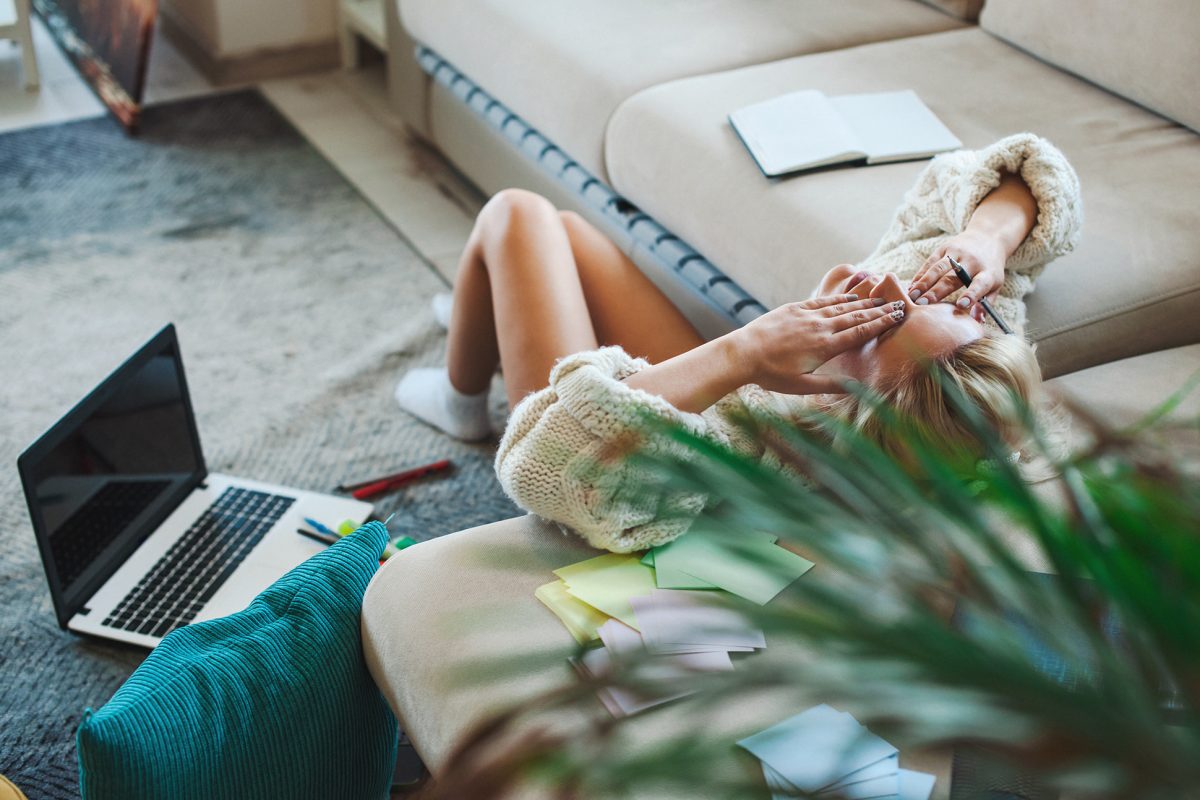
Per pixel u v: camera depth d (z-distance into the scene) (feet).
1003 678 1.30
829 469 1.59
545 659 1.58
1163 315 4.99
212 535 5.37
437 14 8.13
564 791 1.47
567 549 3.63
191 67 10.97
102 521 5.12
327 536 5.38
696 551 3.47
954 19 7.63
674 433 1.58
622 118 6.56
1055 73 6.85
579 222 5.54
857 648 1.34
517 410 3.73
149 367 5.31
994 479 1.51
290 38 10.85
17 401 6.66
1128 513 1.41
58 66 10.82
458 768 1.48
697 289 6.36
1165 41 6.14
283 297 7.70
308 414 6.62
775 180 5.79
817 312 3.65
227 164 9.30
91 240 8.21
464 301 5.69
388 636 3.44
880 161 5.89
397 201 8.90
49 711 4.83
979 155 4.73
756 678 1.37
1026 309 4.80
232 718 3.34
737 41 7.17
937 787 2.71
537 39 7.25
